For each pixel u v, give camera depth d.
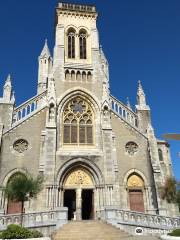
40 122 43.53
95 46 51.62
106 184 40.12
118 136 44.69
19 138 41.56
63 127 44.16
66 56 50.09
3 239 22.45
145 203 41.19
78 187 40.72
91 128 45.06
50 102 43.97
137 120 48.03
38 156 41.03
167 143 61.28
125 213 33.19
